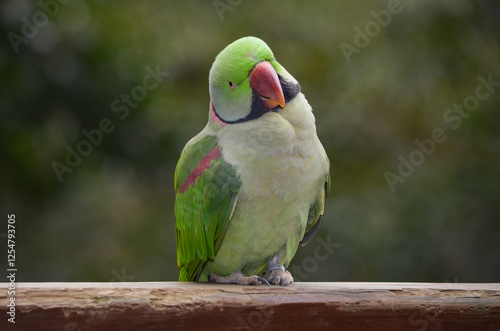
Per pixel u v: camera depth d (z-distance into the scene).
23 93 11.03
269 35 15.91
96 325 4.42
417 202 14.17
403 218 13.97
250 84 5.52
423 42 16.02
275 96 5.42
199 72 14.74
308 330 4.71
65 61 11.32
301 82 15.44
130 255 13.41
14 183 11.52
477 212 14.03
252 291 4.69
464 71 15.74
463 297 4.89
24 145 11.34
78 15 11.55
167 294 4.57
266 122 5.55
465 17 16.16
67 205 12.58
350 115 15.18
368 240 13.68
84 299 4.41
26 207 11.80
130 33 12.71
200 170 5.80
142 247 13.58
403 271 13.52
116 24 12.62
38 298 4.35
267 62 5.59
